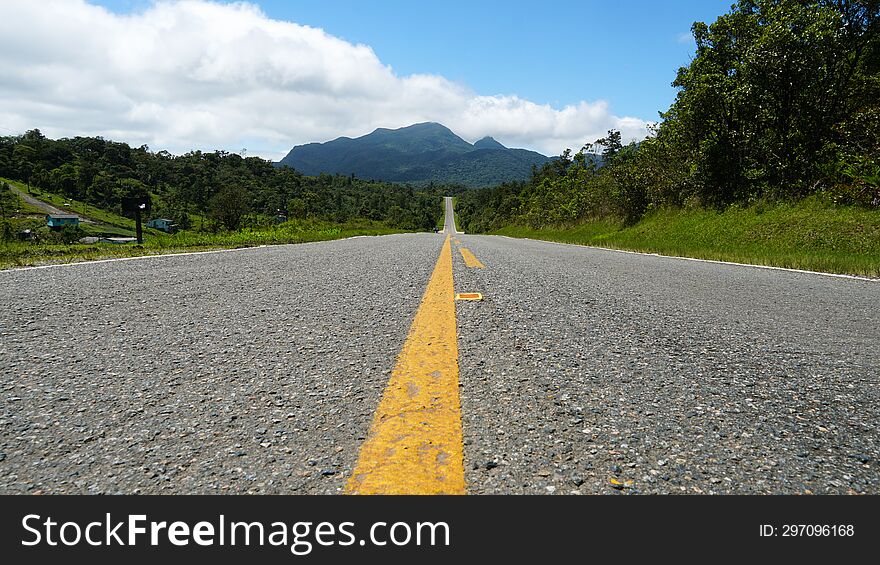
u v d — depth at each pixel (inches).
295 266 225.1
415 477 41.7
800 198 502.6
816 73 523.5
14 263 227.8
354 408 55.5
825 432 52.2
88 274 180.5
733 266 269.6
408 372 67.8
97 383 63.0
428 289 150.4
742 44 605.3
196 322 99.7
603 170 1246.3
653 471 43.6
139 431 49.6
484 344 84.0
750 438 50.3
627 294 147.7
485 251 385.4
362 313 110.3
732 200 606.2
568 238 893.8
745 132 600.1
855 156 460.4
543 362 74.0
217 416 53.2
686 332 96.7
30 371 67.3
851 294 158.4
